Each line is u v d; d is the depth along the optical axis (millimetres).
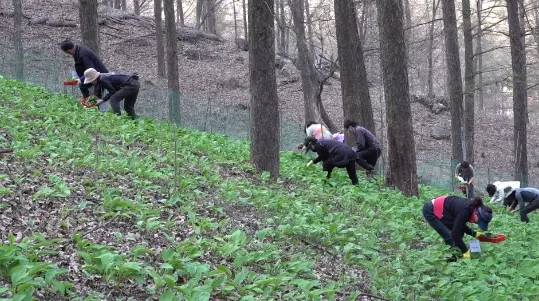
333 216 8977
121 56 29781
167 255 5680
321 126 14648
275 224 8039
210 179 9273
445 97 31766
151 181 8430
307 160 14680
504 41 44469
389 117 12664
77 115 11672
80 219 6387
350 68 15102
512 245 9250
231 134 17594
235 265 6102
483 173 20656
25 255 5031
